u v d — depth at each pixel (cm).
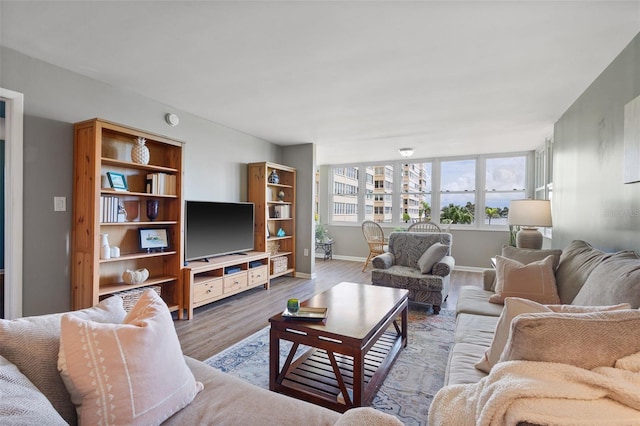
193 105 345
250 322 318
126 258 278
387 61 240
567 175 337
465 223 636
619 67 223
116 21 193
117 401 94
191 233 357
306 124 418
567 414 78
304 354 231
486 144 530
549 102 321
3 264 240
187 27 199
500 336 131
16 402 72
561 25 191
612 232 231
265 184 463
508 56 230
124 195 296
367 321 195
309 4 175
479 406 92
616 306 113
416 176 684
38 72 242
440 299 347
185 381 115
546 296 224
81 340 96
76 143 262
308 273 528
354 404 170
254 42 216
